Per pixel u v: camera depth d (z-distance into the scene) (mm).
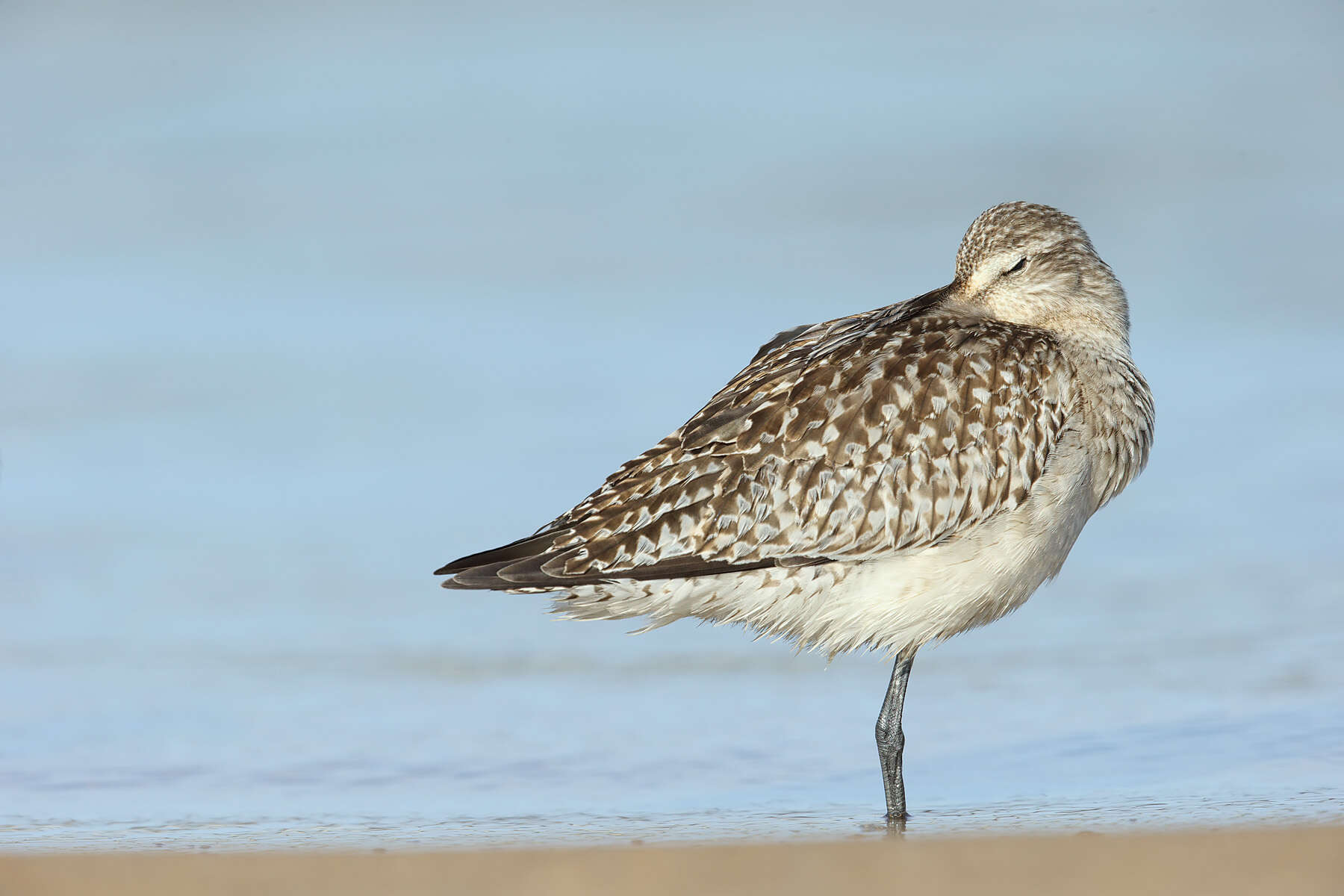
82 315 23391
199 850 9227
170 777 11023
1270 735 11539
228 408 19766
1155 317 22734
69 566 15539
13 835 9656
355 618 14547
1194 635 13820
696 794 10703
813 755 11609
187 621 14273
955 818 9953
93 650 13727
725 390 10938
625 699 12891
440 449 18422
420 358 21609
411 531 16391
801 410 10375
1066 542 10781
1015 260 11320
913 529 10312
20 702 12633
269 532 16375
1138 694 12641
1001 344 10711
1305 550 15523
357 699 12828
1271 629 13852
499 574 10219
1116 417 10922
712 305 24125
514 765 11305
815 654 13969
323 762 11367
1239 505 16594
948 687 13070
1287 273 24406
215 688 12875
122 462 18219
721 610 10562
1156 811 9867
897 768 10289
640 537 10242
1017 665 13422
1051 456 10539
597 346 22156
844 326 11531
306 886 8227
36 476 17828
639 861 8562
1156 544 15875
